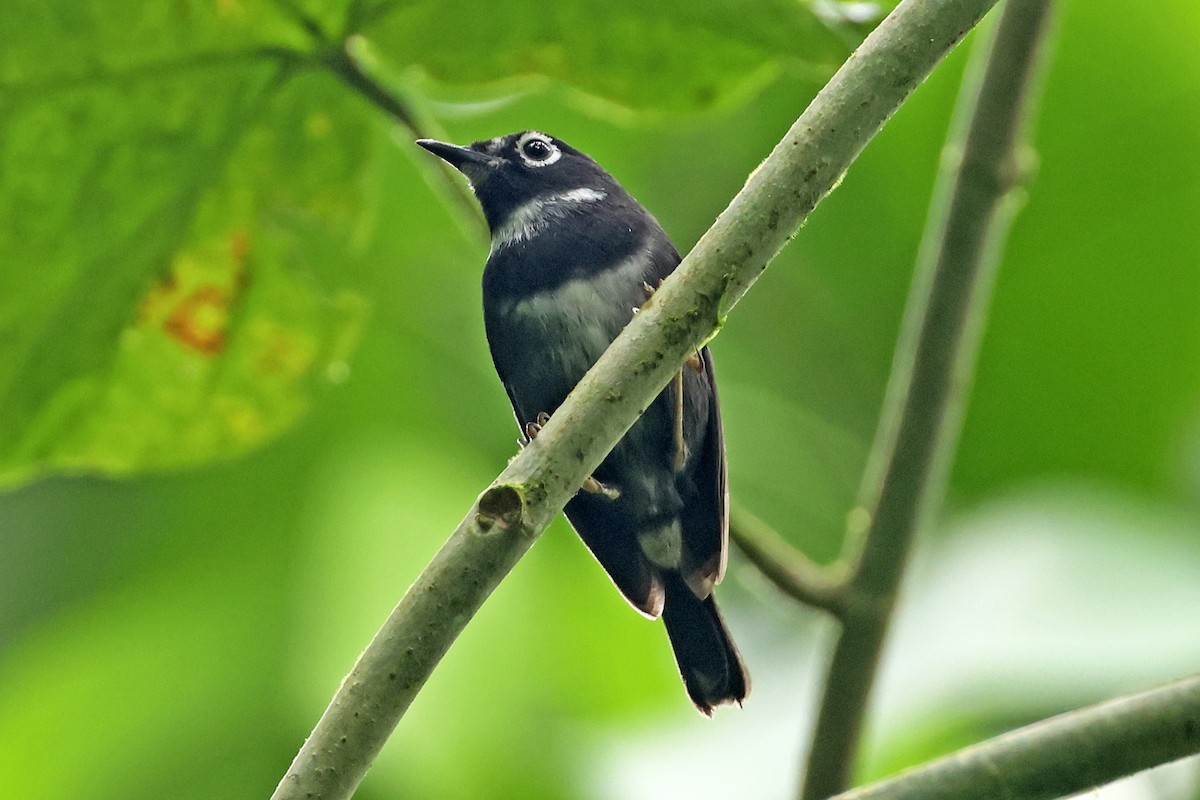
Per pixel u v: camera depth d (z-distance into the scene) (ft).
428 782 24.38
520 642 25.58
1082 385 31.94
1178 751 15.80
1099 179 31.89
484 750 24.72
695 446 24.99
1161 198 31.81
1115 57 31.50
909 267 31.99
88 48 22.94
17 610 27.53
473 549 14.84
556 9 22.85
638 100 23.63
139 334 24.52
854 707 20.53
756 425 31.48
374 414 28.78
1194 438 31.12
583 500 25.48
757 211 15.11
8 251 23.84
